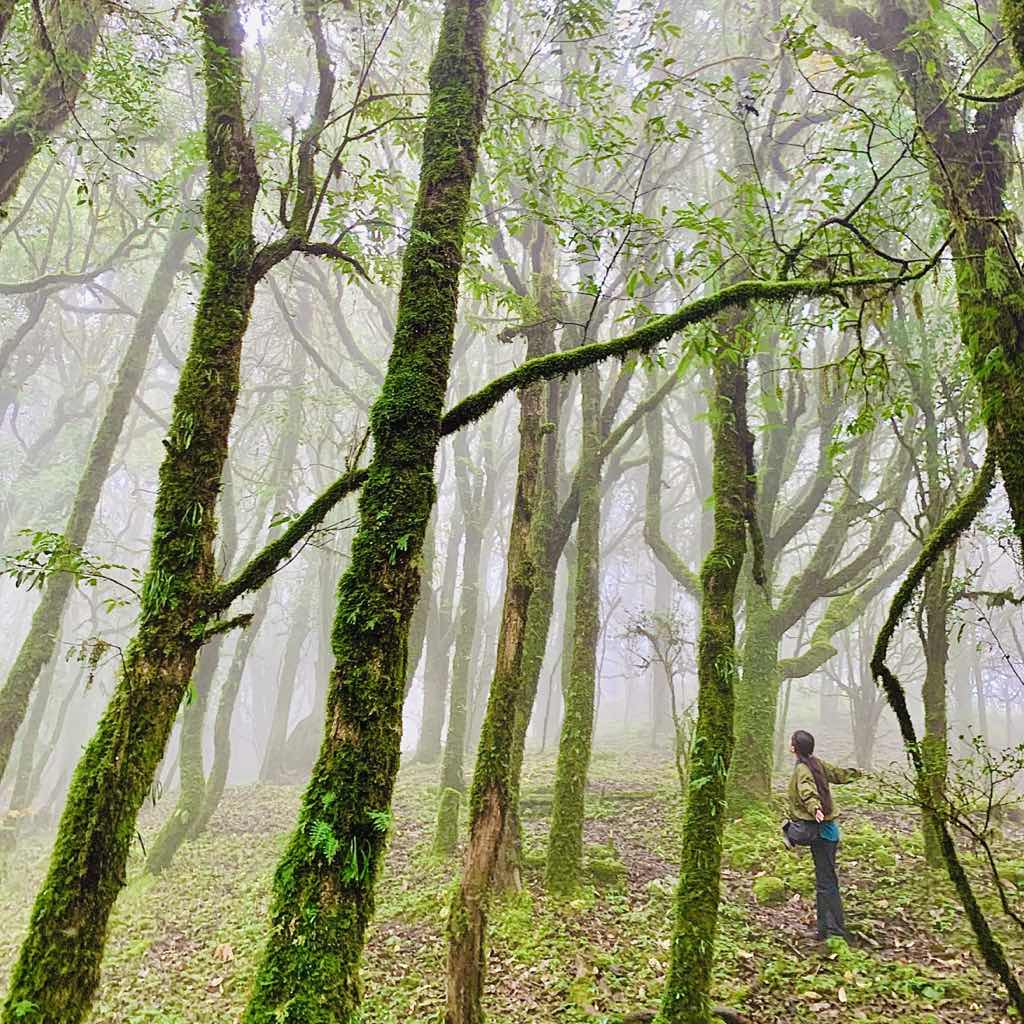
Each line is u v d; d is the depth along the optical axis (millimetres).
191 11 4938
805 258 4832
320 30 4613
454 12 4234
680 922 4535
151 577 3408
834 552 11008
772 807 9789
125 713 3199
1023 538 3865
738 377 5742
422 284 3480
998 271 4066
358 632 2902
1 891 12531
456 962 4859
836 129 8430
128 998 7277
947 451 7902
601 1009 5617
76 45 6848
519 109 6902
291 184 4211
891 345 8281
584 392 9273
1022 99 4934
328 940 2494
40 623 9922
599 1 7355
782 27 5527
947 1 6012
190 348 3799
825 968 5887
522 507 6539
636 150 12359
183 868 11539
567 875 7801
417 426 3219
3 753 9250
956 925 6445
